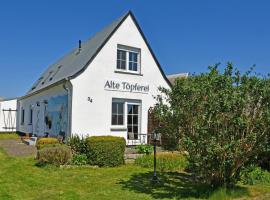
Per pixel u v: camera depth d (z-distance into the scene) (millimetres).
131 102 19750
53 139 16141
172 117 8992
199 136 8336
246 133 8469
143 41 20250
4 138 29188
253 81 8492
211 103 8281
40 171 12297
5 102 37031
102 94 18562
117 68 19391
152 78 20500
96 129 18281
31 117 28844
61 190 9531
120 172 12461
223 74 8703
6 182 10422
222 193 8812
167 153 14328
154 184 10469
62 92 19500
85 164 13633
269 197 9016
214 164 8594
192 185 10320
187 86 8773
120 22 19375
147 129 19969
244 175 9711
